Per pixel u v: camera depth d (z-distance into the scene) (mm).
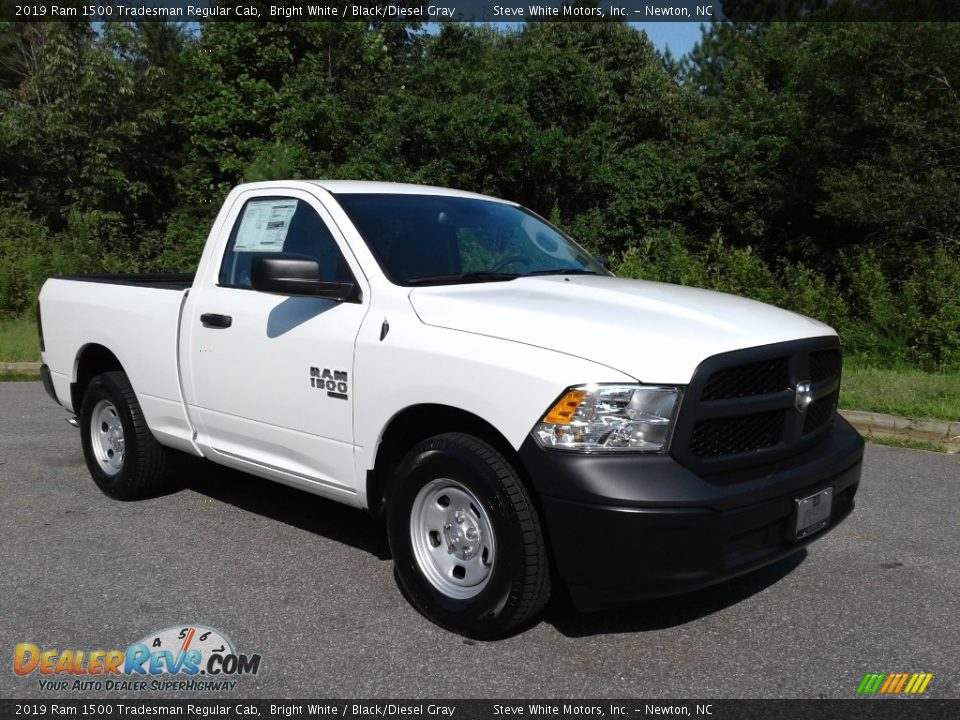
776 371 3574
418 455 3777
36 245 19031
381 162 22234
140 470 5430
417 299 3922
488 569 3588
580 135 23203
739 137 22391
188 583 4258
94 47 25281
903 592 4199
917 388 8797
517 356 3445
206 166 24578
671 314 3693
